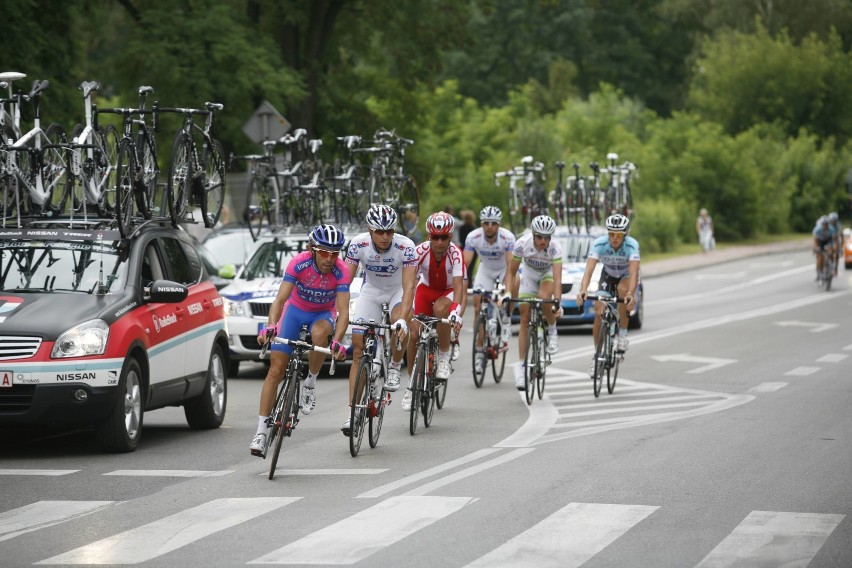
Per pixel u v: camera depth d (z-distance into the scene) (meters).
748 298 110.19
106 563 23.38
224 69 100.62
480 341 53.00
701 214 190.12
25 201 42.72
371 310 39.88
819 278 119.19
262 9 112.50
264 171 65.00
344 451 36.84
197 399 42.19
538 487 30.61
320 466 34.16
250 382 57.03
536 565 22.97
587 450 36.38
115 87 111.44
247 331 57.19
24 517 27.59
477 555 23.73
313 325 34.38
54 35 89.94
